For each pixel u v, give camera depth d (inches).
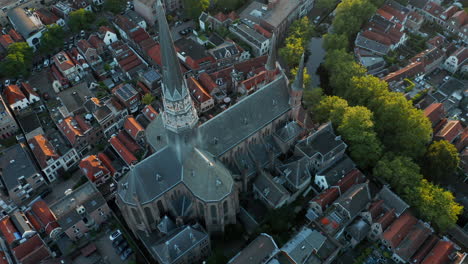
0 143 5580.7
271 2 7495.1
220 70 6407.5
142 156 5142.7
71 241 4515.3
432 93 6259.8
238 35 7190.0
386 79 6259.8
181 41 6899.6
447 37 7367.1
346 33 7052.2
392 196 4495.6
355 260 4303.6
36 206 4598.9
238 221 4596.5
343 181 4667.8
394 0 7844.5
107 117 5516.7
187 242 3961.6
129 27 7076.8
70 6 7637.8
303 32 6919.3
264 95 4675.2
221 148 4397.1
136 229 4333.2
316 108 5516.7
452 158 4837.6
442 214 4355.3
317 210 4579.2
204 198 3959.2
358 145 4960.6
